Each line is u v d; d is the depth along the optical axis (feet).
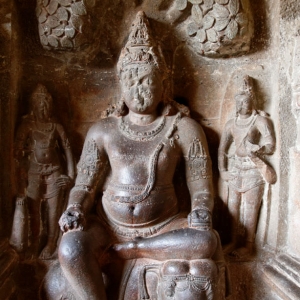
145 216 5.55
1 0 5.89
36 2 6.22
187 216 5.70
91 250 5.10
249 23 5.95
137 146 5.77
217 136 6.51
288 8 5.89
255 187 5.99
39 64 6.47
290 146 5.87
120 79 6.00
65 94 6.52
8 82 5.93
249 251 6.08
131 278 5.42
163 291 5.05
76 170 6.34
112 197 5.66
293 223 5.79
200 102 6.55
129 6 6.38
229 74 6.47
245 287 5.94
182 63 6.56
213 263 5.08
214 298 4.98
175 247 5.08
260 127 6.00
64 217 5.23
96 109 6.58
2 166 5.94
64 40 5.98
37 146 6.10
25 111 6.38
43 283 5.59
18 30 6.26
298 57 5.71
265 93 6.31
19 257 6.01
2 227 5.96
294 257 5.68
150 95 5.76
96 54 6.54
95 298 5.09
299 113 5.74
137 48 5.82
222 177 6.28
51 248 6.14
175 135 5.90
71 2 5.80
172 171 5.87
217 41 5.96
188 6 6.12
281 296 5.44
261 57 6.38
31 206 6.09
